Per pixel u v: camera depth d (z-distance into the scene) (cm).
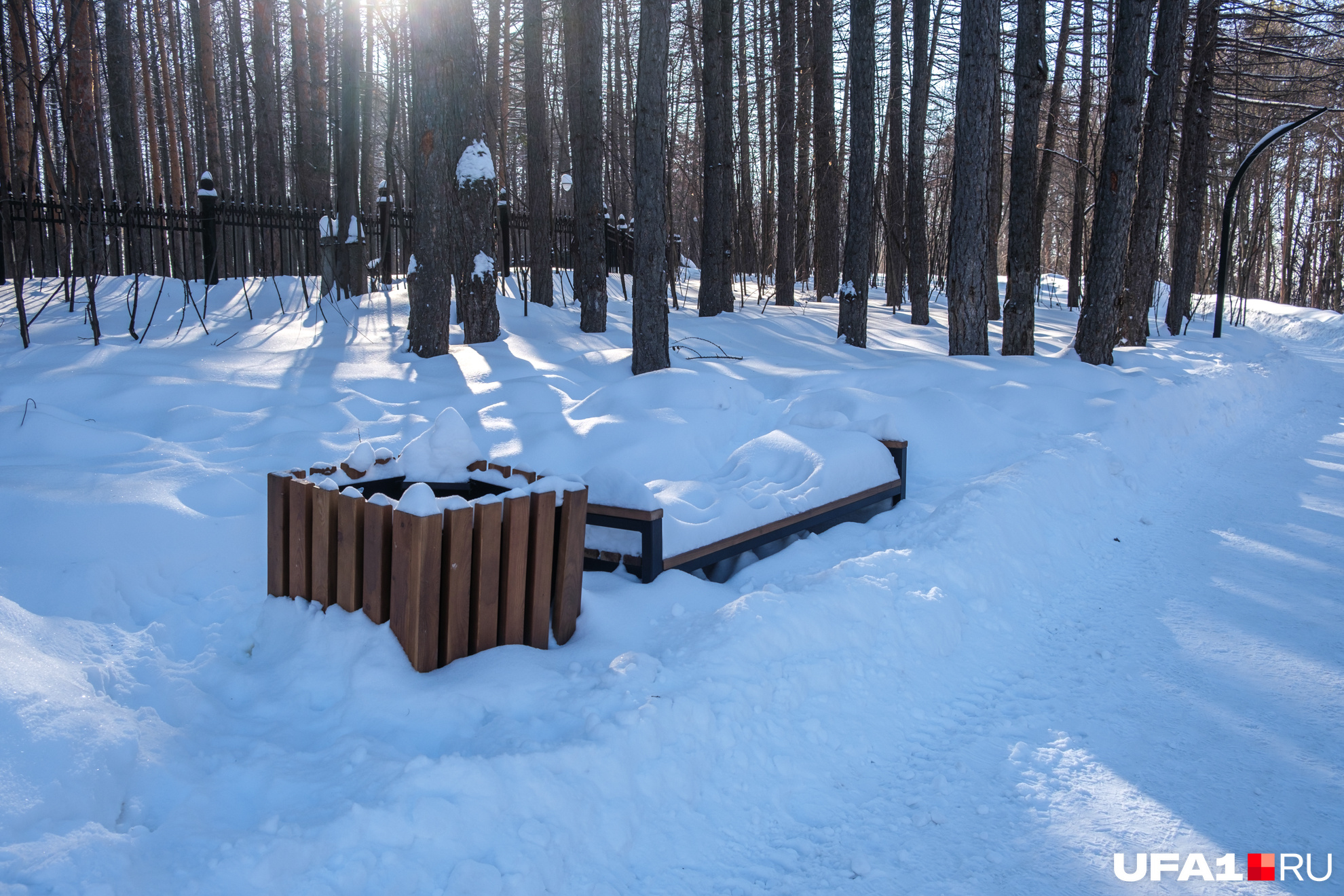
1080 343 1202
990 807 290
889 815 285
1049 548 559
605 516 432
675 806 271
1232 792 300
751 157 3250
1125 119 1138
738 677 326
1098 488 700
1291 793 300
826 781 299
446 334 957
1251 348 1742
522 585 345
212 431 631
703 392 737
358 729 287
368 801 234
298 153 2088
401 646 322
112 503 433
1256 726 348
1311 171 4269
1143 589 517
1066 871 257
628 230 1864
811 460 573
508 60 2172
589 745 264
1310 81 1906
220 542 435
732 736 301
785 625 363
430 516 312
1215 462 894
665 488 507
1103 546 597
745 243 2428
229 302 1258
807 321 1515
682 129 2423
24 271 1328
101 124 2348
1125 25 1122
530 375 870
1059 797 297
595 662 340
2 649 276
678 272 2359
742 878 249
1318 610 479
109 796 238
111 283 1238
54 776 232
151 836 223
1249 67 1984
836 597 397
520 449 612
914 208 1723
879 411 723
